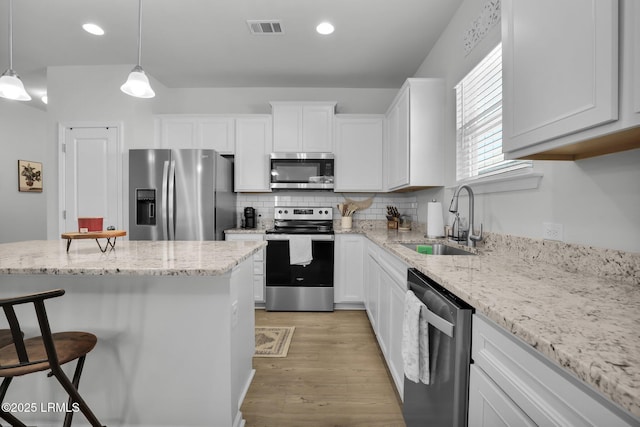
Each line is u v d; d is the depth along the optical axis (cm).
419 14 242
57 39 283
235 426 144
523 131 106
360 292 329
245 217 364
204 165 304
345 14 243
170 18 251
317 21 253
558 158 118
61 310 138
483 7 195
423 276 128
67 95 335
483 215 196
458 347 91
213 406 138
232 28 264
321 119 350
